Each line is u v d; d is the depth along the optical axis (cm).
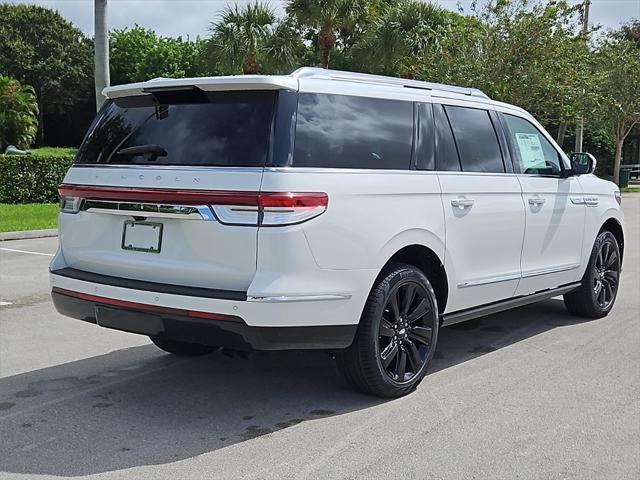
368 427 445
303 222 420
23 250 1201
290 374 552
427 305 506
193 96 462
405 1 2433
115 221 468
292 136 433
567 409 477
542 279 636
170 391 513
